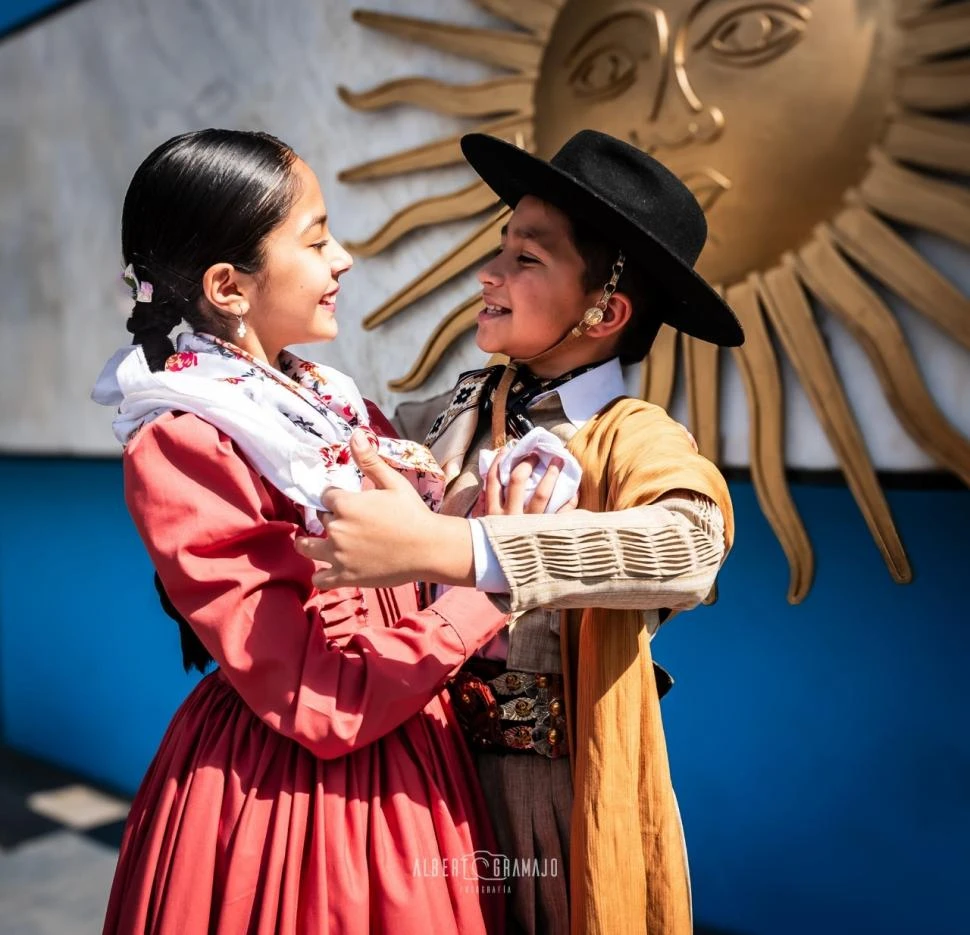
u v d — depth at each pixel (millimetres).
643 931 981
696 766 2115
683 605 931
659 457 979
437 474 1079
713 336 1161
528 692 1092
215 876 973
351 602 1057
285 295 1030
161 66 2732
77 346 3133
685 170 1737
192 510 933
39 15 3084
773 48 1637
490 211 2014
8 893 2725
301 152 2395
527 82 1938
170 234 1004
